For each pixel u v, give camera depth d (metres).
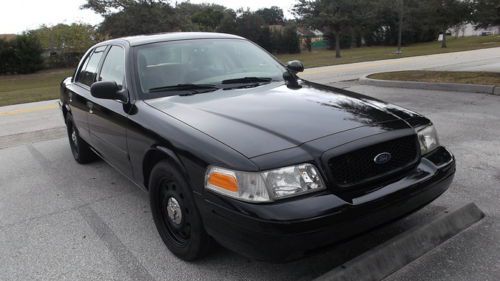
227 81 3.95
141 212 4.16
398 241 2.96
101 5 40.16
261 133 2.76
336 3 37.81
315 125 2.84
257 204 2.45
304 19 40.06
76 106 5.22
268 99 3.39
